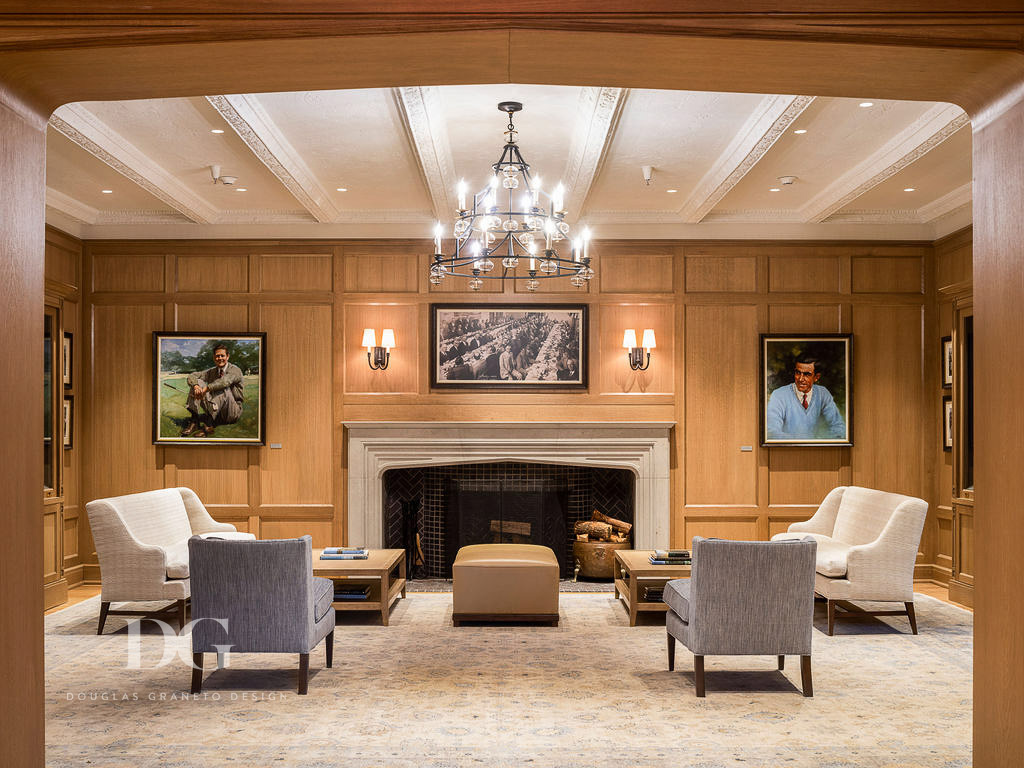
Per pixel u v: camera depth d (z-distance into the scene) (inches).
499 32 94.3
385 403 300.5
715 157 228.4
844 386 301.0
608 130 194.7
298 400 300.7
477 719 156.3
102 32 94.2
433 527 315.9
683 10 94.0
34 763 104.3
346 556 245.0
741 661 196.5
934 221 298.7
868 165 231.8
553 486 314.3
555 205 184.7
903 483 302.7
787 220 298.0
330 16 93.8
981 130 108.4
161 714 158.1
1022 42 95.2
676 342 302.0
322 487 300.2
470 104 189.2
